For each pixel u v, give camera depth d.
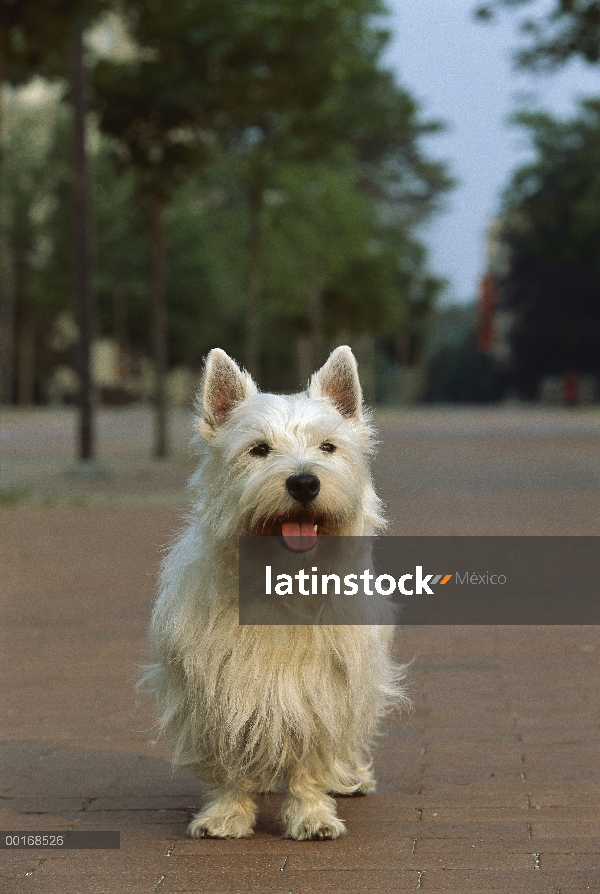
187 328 85.31
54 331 90.31
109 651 8.70
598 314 93.00
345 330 62.75
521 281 93.19
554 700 7.22
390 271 63.53
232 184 47.53
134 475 24.22
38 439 39.78
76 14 19.52
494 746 6.27
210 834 4.97
